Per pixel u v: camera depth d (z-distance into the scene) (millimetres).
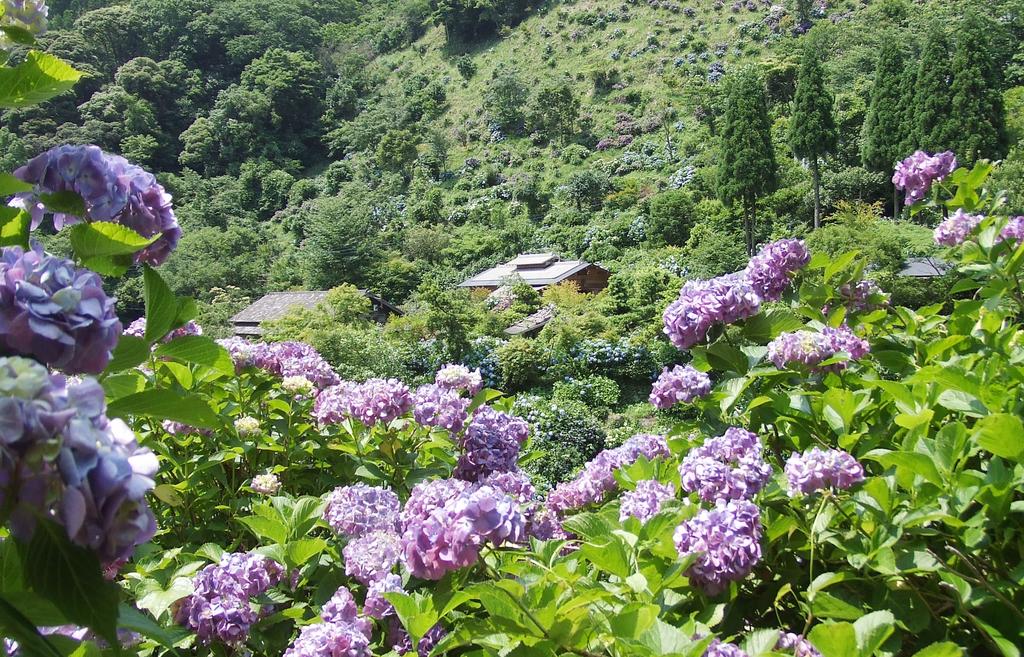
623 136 53250
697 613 1654
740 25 60562
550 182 50969
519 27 74062
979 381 1765
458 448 2906
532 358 20047
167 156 67062
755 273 2822
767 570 1862
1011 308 2600
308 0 92438
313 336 18281
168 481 2758
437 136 59344
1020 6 49031
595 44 66375
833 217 32406
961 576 1521
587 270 34969
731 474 1814
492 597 1370
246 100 68750
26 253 978
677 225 39469
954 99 31797
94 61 73125
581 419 15953
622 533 1687
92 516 775
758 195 35250
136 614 1116
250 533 2811
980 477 1577
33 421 736
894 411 2201
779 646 1500
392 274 40969
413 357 20703
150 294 1324
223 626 1914
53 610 919
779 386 2496
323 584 2281
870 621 1284
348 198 53938
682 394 2430
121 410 1073
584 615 1368
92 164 1385
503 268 38906
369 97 75438
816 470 1658
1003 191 2828
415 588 2006
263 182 62562
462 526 1497
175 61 73562
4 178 1158
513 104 60844
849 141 41188
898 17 55625
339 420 2885
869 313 2809
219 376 2969
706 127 50406
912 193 3088
